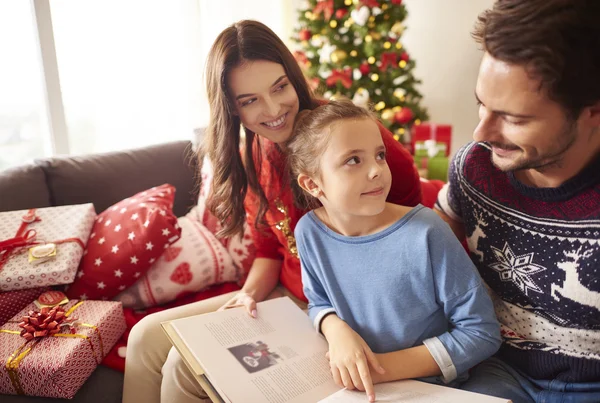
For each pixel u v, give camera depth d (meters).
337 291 1.00
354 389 0.86
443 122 3.56
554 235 0.88
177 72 2.66
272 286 1.33
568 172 0.84
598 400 0.85
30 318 1.23
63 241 1.44
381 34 2.64
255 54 1.03
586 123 0.75
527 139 0.74
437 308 0.94
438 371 0.89
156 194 1.64
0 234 1.45
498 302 1.00
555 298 0.89
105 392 1.20
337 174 0.90
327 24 2.68
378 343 0.97
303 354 0.96
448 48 3.40
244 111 1.09
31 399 1.13
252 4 2.80
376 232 0.95
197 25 2.65
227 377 0.87
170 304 1.52
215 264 1.58
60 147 2.33
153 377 1.14
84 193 1.76
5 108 2.38
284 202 1.22
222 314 1.06
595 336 0.87
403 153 1.13
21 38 2.28
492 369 0.98
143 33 2.52
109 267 1.44
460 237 1.14
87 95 2.45
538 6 0.67
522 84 0.70
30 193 1.66
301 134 0.98
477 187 0.99
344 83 2.57
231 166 1.17
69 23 2.31
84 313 1.31
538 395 0.91
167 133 2.72
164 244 1.47
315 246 1.01
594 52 0.66
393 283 0.93
